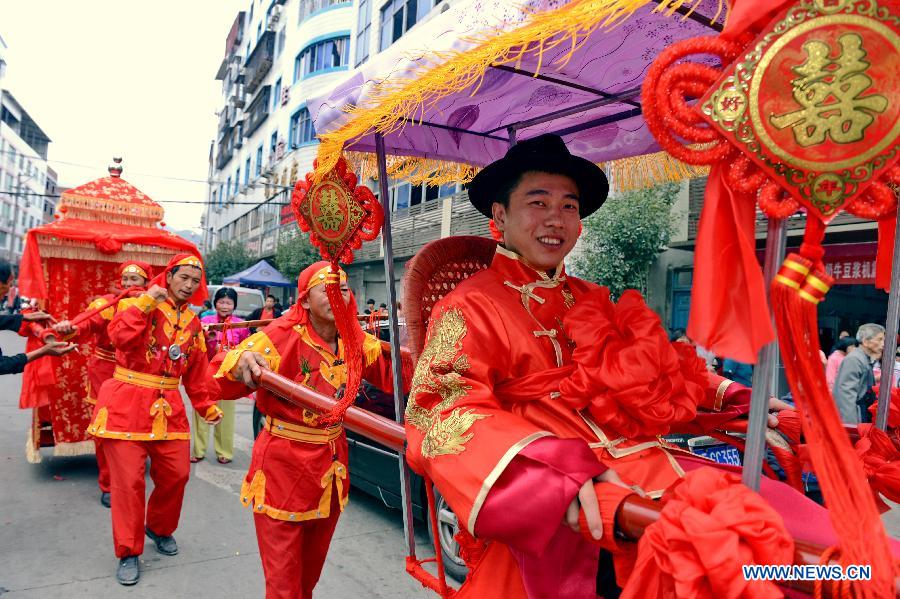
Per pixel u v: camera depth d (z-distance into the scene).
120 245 4.96
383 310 5.05
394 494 4.04
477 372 1.33
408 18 15.12
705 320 0.89
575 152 2.52
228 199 35.03
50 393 5.02
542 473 1.10
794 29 0.83
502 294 1.47
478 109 2.07
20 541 3.77
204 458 5.95
